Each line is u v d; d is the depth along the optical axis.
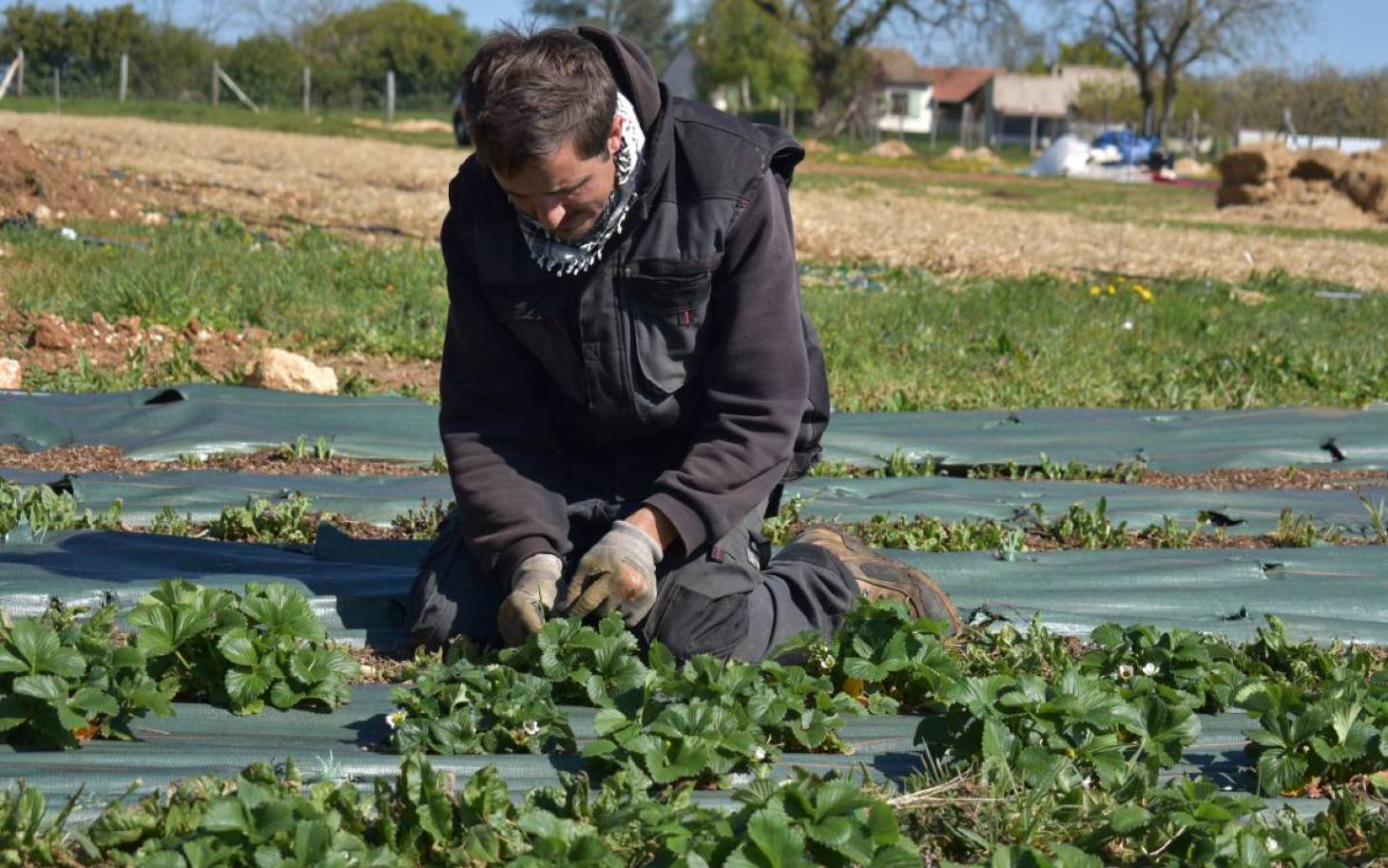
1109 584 4.30
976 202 29.36
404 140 38.94
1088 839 2.41
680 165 3.05
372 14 66.31
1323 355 9.09
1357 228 27.34
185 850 2.07
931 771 2.70
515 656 2.95
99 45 55.34
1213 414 6.97
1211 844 2.34
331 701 2.86
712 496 3.12
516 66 2.71
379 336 8.10
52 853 2.21
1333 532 5.14
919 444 6.30
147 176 18.38
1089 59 96.25
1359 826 2.56
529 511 3.21
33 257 9.80
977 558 4.39
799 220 19.41
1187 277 15.06
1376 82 66.50
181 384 6.28
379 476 5.26
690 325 3.14
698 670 2.79
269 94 58.88
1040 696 2.71
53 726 2.58
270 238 12.73
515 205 2.98
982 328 9.73
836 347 8.60
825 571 3.41
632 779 2.46
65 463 5.38
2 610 3.08
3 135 12.89
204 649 2.91
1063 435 6.58
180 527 4.54
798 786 2.27
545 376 3.36
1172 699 2.97
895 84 85.44
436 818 2.25
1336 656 3.65
